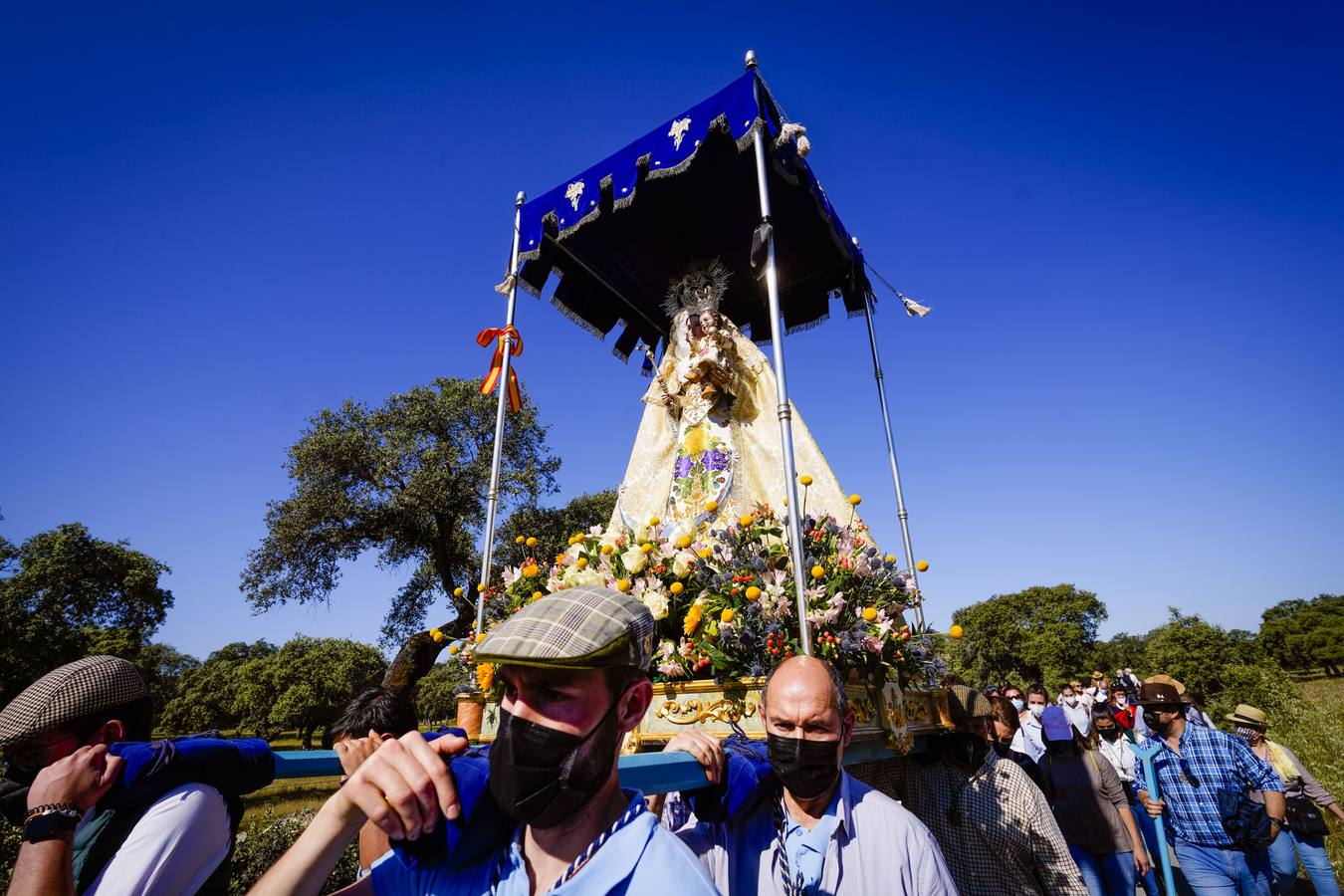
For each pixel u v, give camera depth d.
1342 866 7.46
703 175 6.37
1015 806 3.56
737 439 6.03
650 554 4.06
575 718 1.20
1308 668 65.38
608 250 7.29
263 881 1.03
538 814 1.19
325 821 1.09
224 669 50.94
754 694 3.37
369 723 2.77
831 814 2.14
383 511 19.86
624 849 1.21
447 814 1.09
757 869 2.16
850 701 3.37
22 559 27.62
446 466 20.44
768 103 5.34
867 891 2.03
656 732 3.55
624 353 8.23
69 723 1.71
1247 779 5.38
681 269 7.46
